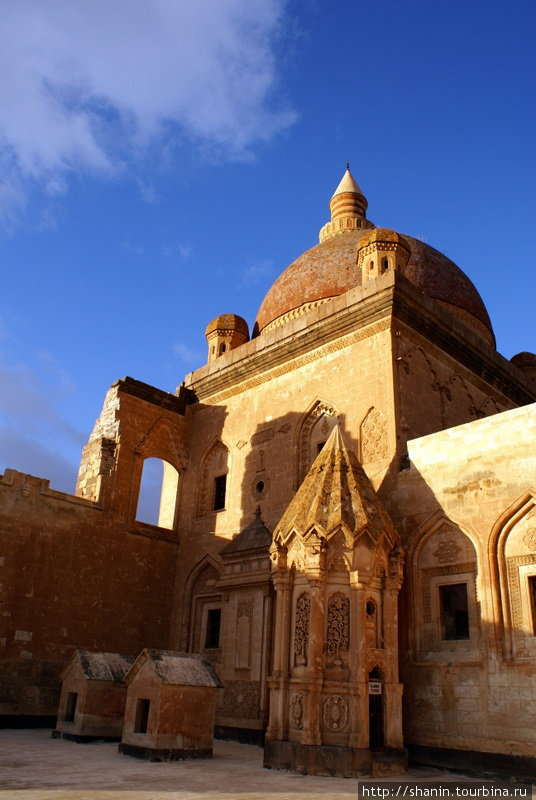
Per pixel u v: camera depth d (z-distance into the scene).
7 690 18.67
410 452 17.66
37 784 10.12
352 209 33.28
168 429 25.50
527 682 13.75
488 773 13.70
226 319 28.23
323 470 16.08
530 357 28.42
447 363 21.47
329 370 21.06
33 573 20.09
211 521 23.45
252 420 23.42
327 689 13.64
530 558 14.62
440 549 16.28
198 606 22.86
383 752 13.49
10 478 20.30
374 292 19.77
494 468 15.70
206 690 14.73
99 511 22.41
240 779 11.76
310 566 14.39
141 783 10.70
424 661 15.69
